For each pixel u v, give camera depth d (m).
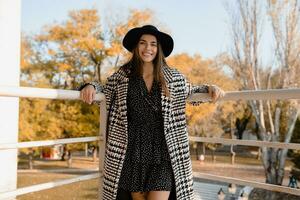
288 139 13.95
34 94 1.42
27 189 1.43
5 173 2.46
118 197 1.82
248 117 19.28
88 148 18.41
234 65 14.50
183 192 1.76
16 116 2.57
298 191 1.47
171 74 1.83
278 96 1.42
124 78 1.82
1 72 2.50
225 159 21.02
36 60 15.73
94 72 15.81
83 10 15.41
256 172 16.41
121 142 1.77
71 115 14.70
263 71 14.28
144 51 1.89
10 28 2.56
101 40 15.75
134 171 1.76
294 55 13.18
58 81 15.99
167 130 1.76
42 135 14.76
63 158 18.50
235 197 9.67
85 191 11.15
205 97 1.78
